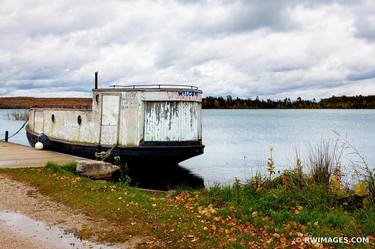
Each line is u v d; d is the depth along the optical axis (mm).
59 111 23562
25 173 13930
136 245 7691
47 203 10594
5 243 7656
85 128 21188
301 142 41438
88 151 20594
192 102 19750
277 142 41906
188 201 10883
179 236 8047
